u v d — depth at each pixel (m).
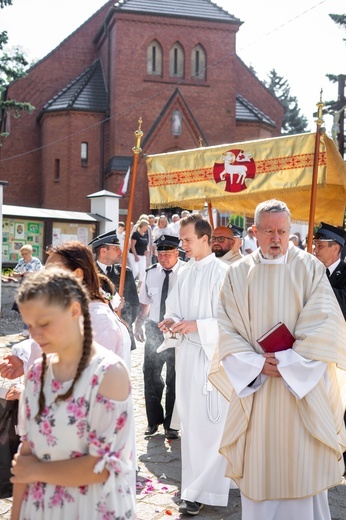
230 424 4.01
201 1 37.03
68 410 2.38
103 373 2.38
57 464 2.38
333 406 4.04
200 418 4.87
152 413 6.70
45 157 36.22
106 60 36.94
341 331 3.95
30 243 17.27
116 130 35.06
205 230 5.21
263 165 5.89
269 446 3.84
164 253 6.81
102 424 2.36
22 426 2.54
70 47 38.66
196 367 4.97
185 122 35.66
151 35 35.53
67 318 2.36
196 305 5.16
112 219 18.47
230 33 36.62
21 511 2.49
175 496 5.12
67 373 2.44
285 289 3.93
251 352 3.88
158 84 35.62
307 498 3.81
